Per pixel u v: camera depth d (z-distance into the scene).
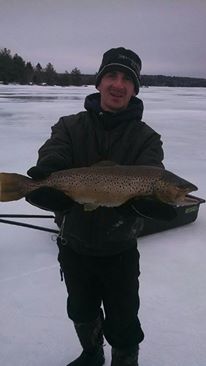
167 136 14.30
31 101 32.47
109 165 2.24
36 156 10.12
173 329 3.30
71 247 2.51
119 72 2.45
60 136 2.46
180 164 9.52
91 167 2.22
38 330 3.27
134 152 2.40
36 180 2.20
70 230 2.46
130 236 2.45
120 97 2.42
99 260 2.46
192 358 3.00
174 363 2.95
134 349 2.57
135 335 2.54
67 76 122.25
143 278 4.08
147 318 3.43
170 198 2.16
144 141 2.41
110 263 2.47
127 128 2.42
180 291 3.86
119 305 2.50
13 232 5.07
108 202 2.20
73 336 3.21
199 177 8.23
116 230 2.39
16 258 4.45
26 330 3.27
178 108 28.39
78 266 2.53
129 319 2.52
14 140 12.71
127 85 2.46
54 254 4.56
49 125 16.66
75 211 2.40
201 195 6.81
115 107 2.43
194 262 4.44
